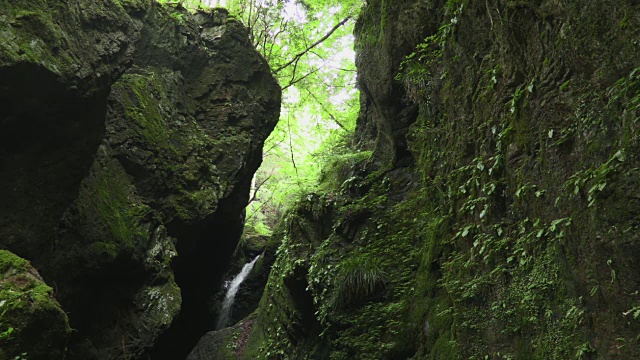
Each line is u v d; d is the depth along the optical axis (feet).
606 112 13.39
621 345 12.42
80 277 24.14
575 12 14.96
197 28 38.32
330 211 33.12
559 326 14.85
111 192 27.43
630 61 12.83
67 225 23.50
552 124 15.85
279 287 36.94
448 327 21.56
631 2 12.89
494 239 18.74
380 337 25.90
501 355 17.52
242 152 36.96
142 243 27.89
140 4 33.63
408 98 31.86
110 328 26.37
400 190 30.89
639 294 11.93
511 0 18.37
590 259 13.46
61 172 21.57
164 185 30.96
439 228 23.97
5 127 18.99
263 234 59.72
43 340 15.58
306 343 32.40
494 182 18.92
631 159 12.31
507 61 18.92
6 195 20.11
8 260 16.70
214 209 33.53
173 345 39.83
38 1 19.83
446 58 24.45
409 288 26.05
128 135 29.45
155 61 34.37
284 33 46.14
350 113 51.03
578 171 14.35
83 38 21.50
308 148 55.83
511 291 17.42
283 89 50.21
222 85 38.01
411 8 29.35
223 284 48.85
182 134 33.83
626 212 12.15
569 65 15.30
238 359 36.96
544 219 15.93
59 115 20.24
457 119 23.21
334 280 29.07
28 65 17.99
